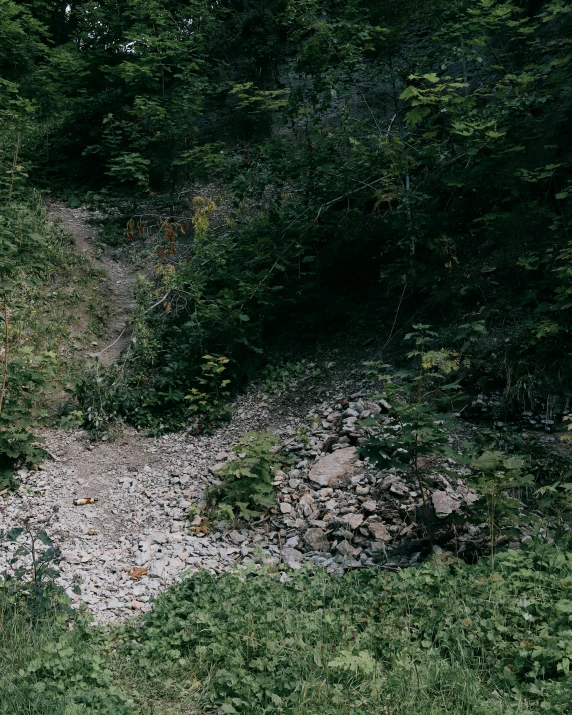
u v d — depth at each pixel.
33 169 13.92
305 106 9.94
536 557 4.48
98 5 15.26
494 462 4.75
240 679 3.62
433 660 3.60
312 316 9.60
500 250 8.36
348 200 9.66
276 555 5.70
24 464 7.48
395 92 9.67
